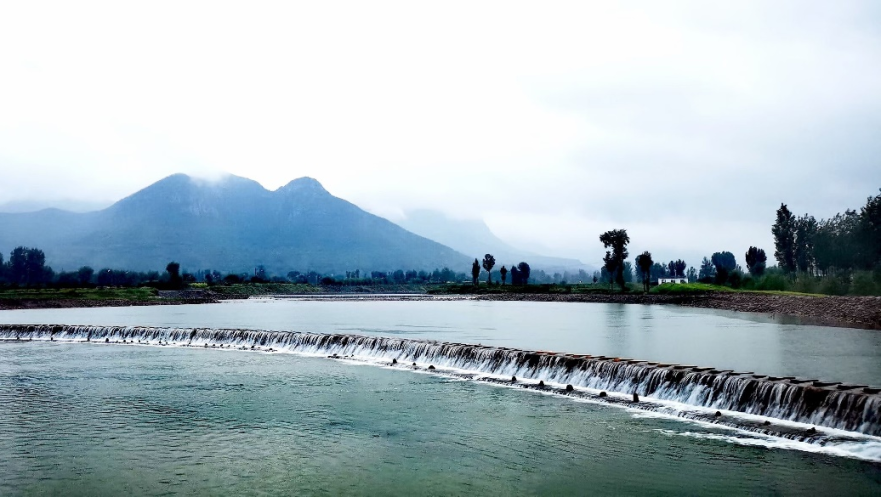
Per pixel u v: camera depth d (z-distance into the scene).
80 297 196.38
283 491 28.08
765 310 130.88
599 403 42.09
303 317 132.88
